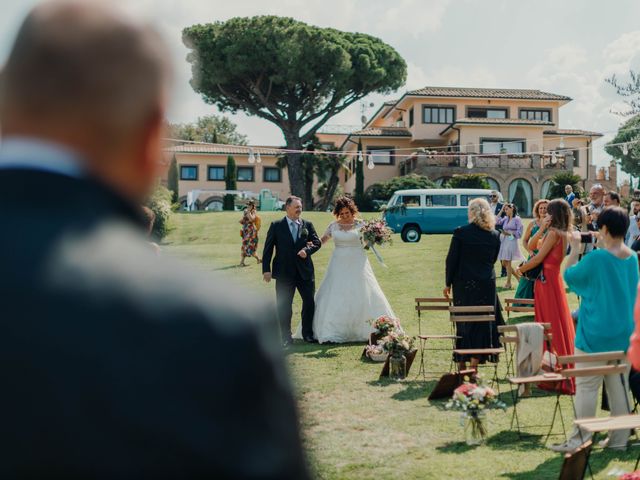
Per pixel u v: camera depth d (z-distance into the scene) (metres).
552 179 41.62
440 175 46.47
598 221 5.50
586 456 4.50
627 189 44.06
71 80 0.90
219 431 0.81
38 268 0.82
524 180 47.12
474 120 47.34
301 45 42.47
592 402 5.34
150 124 0.96
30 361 0.79
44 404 0.78
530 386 7.16
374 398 7.07
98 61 0.90
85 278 0.83
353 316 9.93
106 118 0.92
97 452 0.78
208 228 32.53
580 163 52.91
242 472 0.82
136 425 0.79
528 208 46.97
